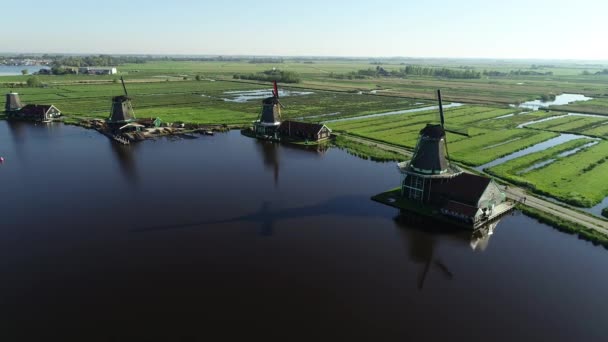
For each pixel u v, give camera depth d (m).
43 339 26.75
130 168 64.94
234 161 69.81
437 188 48.44
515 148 78.88
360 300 31.33
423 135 49.94
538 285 33.78
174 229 42.72
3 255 37.22
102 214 46.44
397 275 34.97
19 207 48.28
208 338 26.83
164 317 28.91
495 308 30.64
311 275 34.56
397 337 27.36
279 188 56.03
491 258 38.19
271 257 37.34
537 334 27.92
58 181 57.97
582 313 30.22
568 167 65.31
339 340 26.89
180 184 57.25
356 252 38.72
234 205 49.53
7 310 29.64
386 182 59.19
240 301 30.81
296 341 26.72
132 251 38.06
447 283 33.94
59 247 38.75
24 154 72.94
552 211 47.84
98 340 26.62
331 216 46.78
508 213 48.31
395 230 43.59
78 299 30.92
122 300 30.81
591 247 40.25
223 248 38.81
